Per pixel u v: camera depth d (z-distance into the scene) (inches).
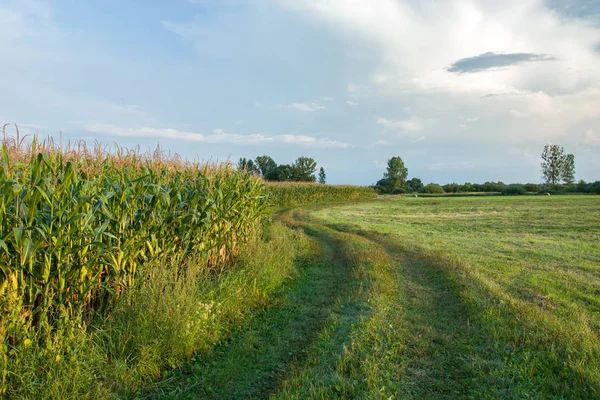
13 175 178.4
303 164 3149.6
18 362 142.0
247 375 178.5
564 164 3489.2
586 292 301.1
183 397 158.7
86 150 247.6
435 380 169.3
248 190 406.3
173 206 269.6
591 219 859.4
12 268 154.0
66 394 140.3
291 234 554.6
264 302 275.4
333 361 181.0
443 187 3319.4
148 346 175.9
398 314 247.3
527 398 150.9
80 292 185.8
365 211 1277.1
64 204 176.6
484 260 417.4
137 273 232.1
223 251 339.6
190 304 200.4
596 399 150.5
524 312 240.1
